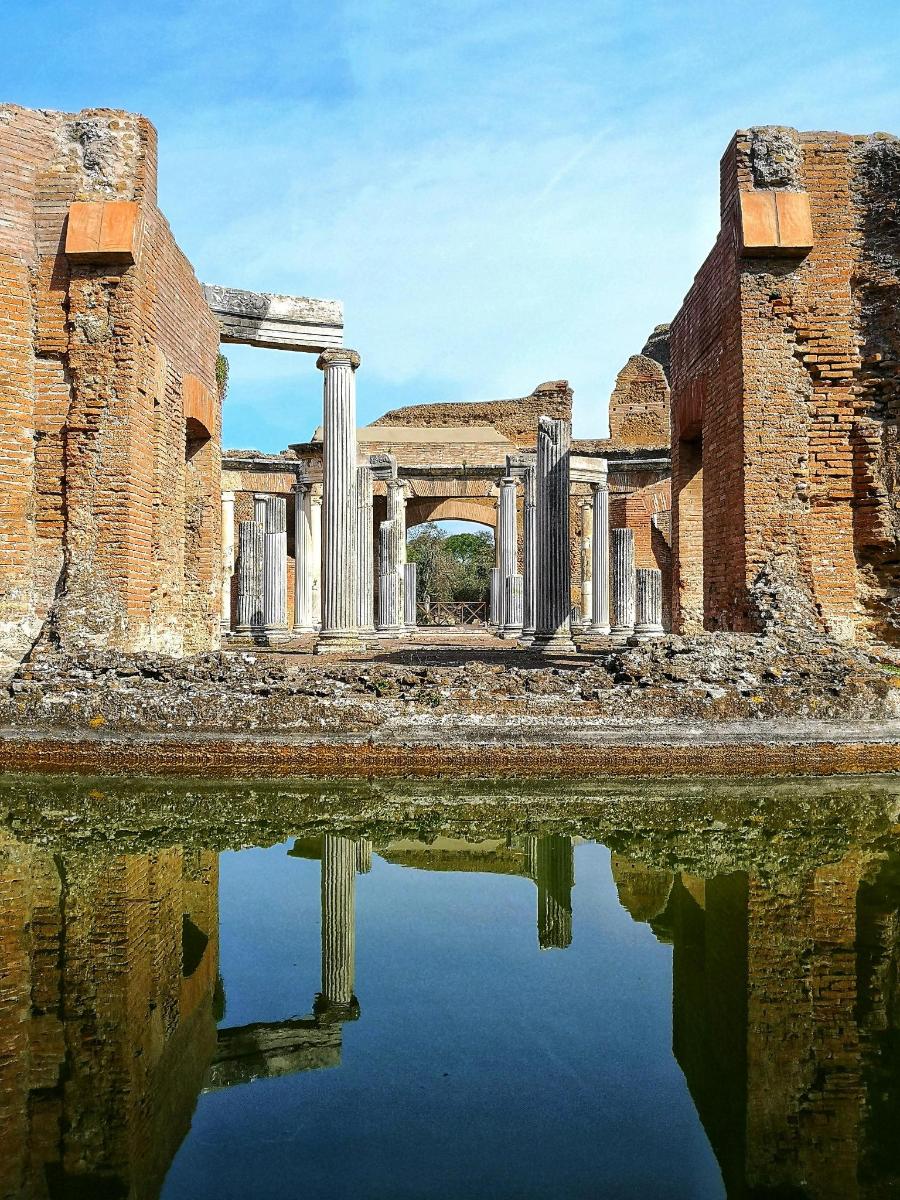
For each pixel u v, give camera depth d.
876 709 8.05
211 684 8.14
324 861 5.55
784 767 7.76
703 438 12.54
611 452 32.78
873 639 10.34
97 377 10.17
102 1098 2.93
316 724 7.75
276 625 23.70
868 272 10.43
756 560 10.51
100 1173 2.54
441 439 37.56
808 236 10.34
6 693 8.16
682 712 7.88
